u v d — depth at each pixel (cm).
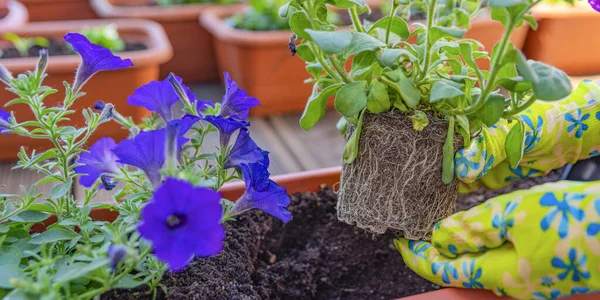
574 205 71
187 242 59
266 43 170
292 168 152
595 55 209
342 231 112
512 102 77
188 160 85
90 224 80
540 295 75
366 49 73
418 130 80
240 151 81
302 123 86
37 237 77
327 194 115
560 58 207
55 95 148
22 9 203
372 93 79
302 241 113
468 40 90
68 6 238
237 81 185
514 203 75
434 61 87
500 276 75
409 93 77
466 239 80
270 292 94
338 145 167
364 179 86
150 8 214
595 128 94
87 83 148
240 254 95
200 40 213
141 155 67
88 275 67
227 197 104
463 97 78
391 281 105
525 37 207
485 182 109
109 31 174
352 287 104
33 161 78
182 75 218
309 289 100
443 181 84
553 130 93
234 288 86
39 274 62
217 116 77
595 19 198
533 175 106
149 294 79
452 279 83
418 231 88
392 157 83
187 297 79
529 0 63
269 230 109
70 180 79
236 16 205
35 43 177
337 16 210
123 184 128
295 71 179
